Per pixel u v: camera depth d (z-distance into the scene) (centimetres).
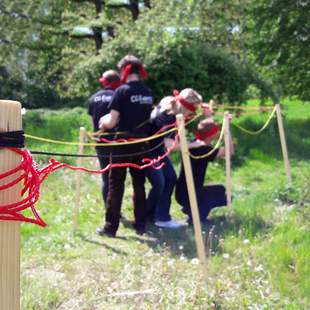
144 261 514
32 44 2128
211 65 1186
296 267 475
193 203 456
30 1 2005
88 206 720
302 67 1445
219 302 410
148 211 652
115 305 418
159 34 1146
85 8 2144
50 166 183
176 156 1014
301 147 1157
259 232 576
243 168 977
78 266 507
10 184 152
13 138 151
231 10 1289
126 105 572
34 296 423
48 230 620
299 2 1372
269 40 1426
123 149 580
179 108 583
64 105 2294
